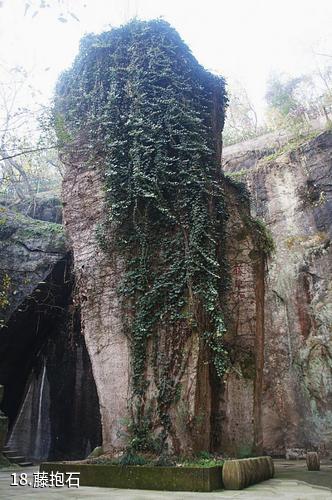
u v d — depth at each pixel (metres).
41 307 15.84
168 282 8.44
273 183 21.75
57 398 16.91
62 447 16.23
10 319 14.88
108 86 10.46
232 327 10.45
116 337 8.61
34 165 19.70
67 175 10.32
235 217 11.64
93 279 9.23
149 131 9.60
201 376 7.89
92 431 16.05
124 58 10.63
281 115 27.05
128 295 8.67
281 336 19.56
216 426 9.20
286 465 13.06
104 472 6.58
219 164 10.86
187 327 8.02
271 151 23.80
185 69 10.57
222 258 9.76
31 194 19.03
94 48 10.93
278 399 18.94
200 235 8.61
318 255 19.39
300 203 20.58
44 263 15.57
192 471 6.04
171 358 7.95
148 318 8.34
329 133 20.52
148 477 6.22
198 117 10.29
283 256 20.38
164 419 7.60
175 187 9.20
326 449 17.20
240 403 9.84
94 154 10.05
